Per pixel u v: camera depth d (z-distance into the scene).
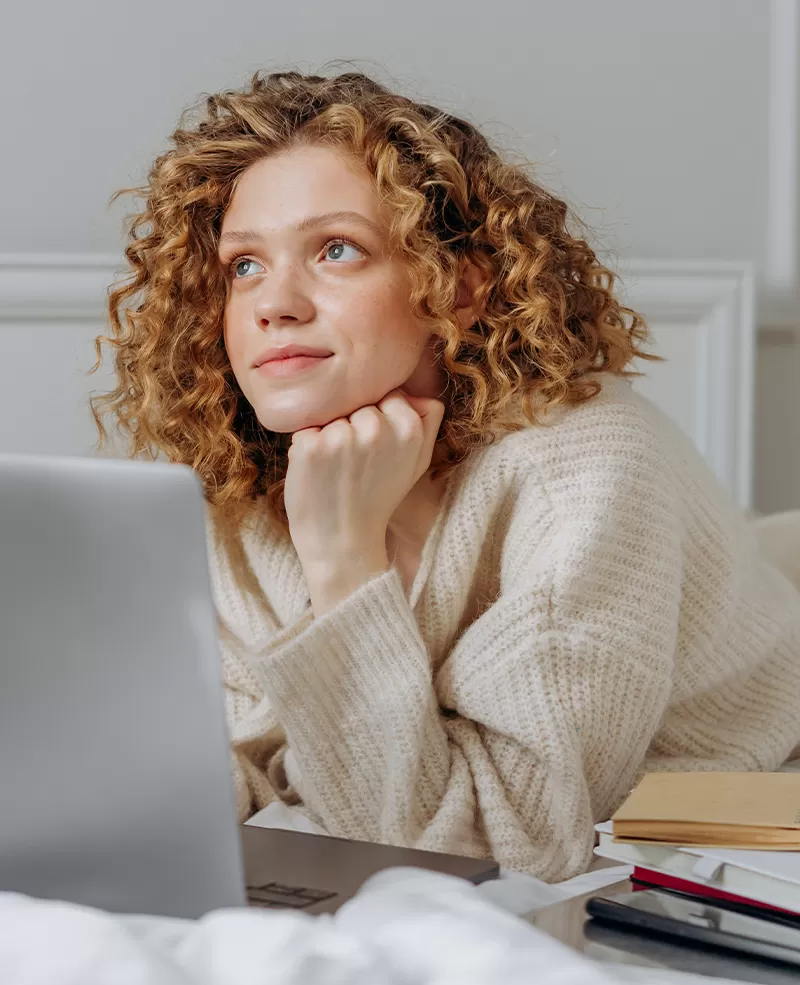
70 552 0.52
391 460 0.93
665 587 0.96
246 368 0.98
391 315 0.95
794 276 2.19
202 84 1.83
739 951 0.56
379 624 0.91
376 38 1.92
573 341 1.04
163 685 0.53
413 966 0.43
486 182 1.04
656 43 2.08
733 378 2.00
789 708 1.12
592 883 0.78
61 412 1.66
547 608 0.91
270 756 1.08
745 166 2.16
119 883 0.53
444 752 0.93
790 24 2.14
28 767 0.51
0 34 1.72
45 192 1.76
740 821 0.60
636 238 2.10
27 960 0.40
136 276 1.16
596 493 0.95
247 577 1.10
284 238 0.95
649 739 0.96
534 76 2.02
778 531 1.45
